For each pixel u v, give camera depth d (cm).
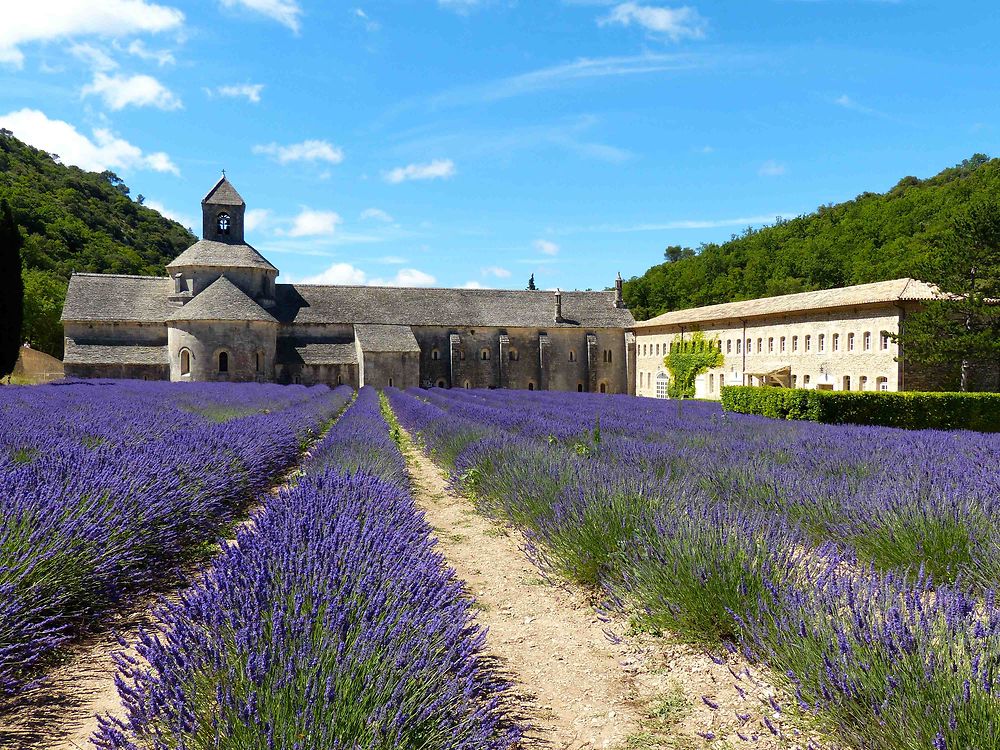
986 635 311
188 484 648
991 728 256
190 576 565
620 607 495
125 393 2406
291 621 300
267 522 507
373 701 251
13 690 356
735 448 1112
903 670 288
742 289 7156
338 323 5184
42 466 609
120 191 12025
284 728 234
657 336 5162
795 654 343
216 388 3098
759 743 320
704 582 435
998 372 2853
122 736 262
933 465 866
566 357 5706
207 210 5128
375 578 364
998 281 2652
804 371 3434
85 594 448
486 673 375
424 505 933
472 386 5506
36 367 5206
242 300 4625
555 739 328
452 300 5725
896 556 527
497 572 612
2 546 408
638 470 794
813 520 626
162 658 285
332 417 2139
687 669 404
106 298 4850
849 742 297
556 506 623
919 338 2634
